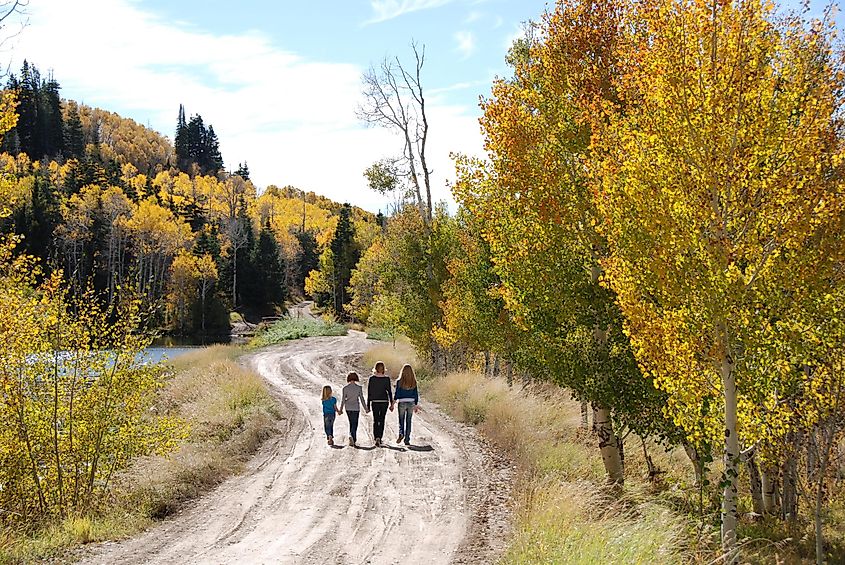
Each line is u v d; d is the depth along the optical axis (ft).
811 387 28.37
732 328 25.89
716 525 31.71
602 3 38.14
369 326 225.35
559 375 39.06
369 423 61.11
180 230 325.01
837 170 24.17
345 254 304.09
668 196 25.90
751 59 24.67
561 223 37.55
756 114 24.20
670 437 36.94
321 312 334.03
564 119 38.91
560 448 44.80
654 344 27.09
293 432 57.00
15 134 428.15
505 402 58.03
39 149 450.71
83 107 645.51
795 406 30.60
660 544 24.06
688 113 25.17
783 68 24.61
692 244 25.57
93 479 37.24
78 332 37.96
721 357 25.85
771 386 27.09
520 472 40.42
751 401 27.35
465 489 38.24
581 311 38.24
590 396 37.68
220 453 45.80
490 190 41.11
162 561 26.71
